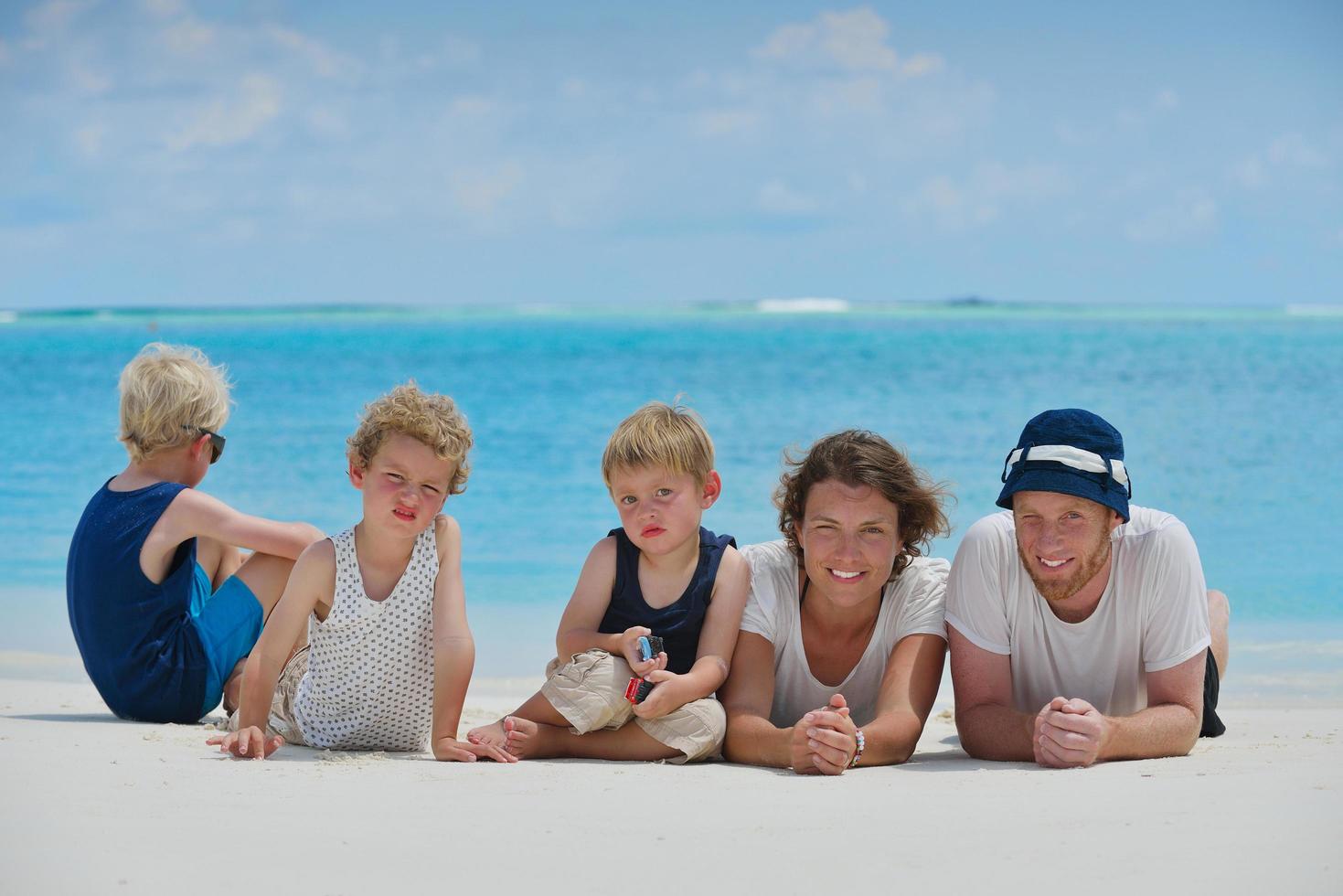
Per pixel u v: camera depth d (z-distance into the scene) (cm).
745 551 428
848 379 2444
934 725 486
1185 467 1317
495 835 261
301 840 255
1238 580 818
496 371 2642
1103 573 374
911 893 223
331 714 403
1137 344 3303
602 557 416
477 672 625
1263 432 1570
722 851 249
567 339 3806
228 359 2933
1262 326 4425
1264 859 238
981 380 2353
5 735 384
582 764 369
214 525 438
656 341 3675
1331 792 293
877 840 256
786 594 406
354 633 391
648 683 376
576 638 406
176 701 437
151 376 455
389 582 396
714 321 5375
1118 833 258
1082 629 381
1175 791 298
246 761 354
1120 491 355
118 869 234
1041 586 363
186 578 441
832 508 373
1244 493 1168
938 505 395
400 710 405
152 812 276
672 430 399
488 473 1317
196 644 436
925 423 1769
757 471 1348
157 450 457
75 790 297
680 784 322
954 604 388
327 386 2300
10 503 1151
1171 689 370
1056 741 343
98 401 1997
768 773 347
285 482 1260
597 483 1250
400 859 242
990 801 292
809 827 268
